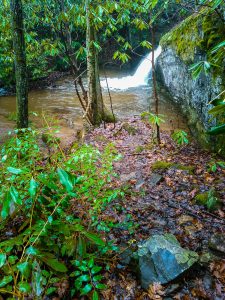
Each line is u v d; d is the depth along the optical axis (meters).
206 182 4.23
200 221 3.35
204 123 6.17
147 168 4.80
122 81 14.50
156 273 2.49
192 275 2.55
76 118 8.80
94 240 1.95
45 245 2.13
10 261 1.90
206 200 3.66
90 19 5.65
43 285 2.28
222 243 2.89
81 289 2.14
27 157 3.18
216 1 2.23
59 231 2.18
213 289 2.45
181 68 8.77
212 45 5.77
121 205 3.67
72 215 2.85
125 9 4.66
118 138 6.43
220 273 2.59
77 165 3.14
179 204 3.71
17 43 4.45
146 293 2.43
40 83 14.00
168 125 7.70
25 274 1.56
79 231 2.12
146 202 3.77
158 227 3.26
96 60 7.06
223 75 5.10
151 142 6.10
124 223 3.19
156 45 16.36
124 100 10.68
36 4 6.04
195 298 2.38
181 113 8.70
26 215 2.47
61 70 16.34
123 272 2.63
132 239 3.00
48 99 11.41
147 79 14.17
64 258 2.56
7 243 1.78
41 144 5.88
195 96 7.17
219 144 5.29
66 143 6.44
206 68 2.24
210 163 4.75
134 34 16.98
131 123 7.60
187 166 4.73
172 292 2.40
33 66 13.62
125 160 5.18
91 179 2.96
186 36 8.06
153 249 2.64
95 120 7.27
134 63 17.33
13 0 4.22
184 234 3.15
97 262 2.65
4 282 1.76
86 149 3.09
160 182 4.29
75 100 11.27
